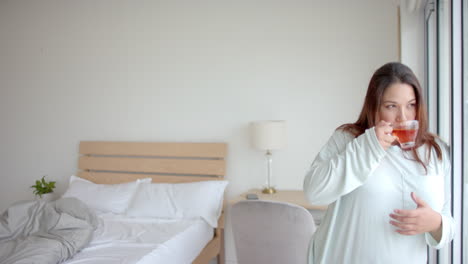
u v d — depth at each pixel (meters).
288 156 3.07
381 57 2.84
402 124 0.90
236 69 3.20
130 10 3.53
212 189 2.90
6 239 2.12
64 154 3.78
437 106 1.98
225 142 3.24
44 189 3.56
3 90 4.00
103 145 3.54
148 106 3.47
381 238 0.98
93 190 3.13
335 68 2.95
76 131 3.72
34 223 2.12
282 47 3.08
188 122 3.34
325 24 2.97
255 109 3.15
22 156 3.92
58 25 3.78
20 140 3.93
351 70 2.91
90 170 3.62
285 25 3.07
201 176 3.26
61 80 3.78
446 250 1.73
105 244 2.12
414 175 0.99
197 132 3.32
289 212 1.71
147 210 2.81
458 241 1.43
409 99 0.96
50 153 3.82
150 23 3.46
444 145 1.03
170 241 2.20
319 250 1.11
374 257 0.99
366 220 1.00
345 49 2.93
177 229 2.45
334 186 0.96
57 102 3.79
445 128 1.81
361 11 2.88
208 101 3.28
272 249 1.82
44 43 3.84
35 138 3.87
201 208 2.77
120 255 1.92
